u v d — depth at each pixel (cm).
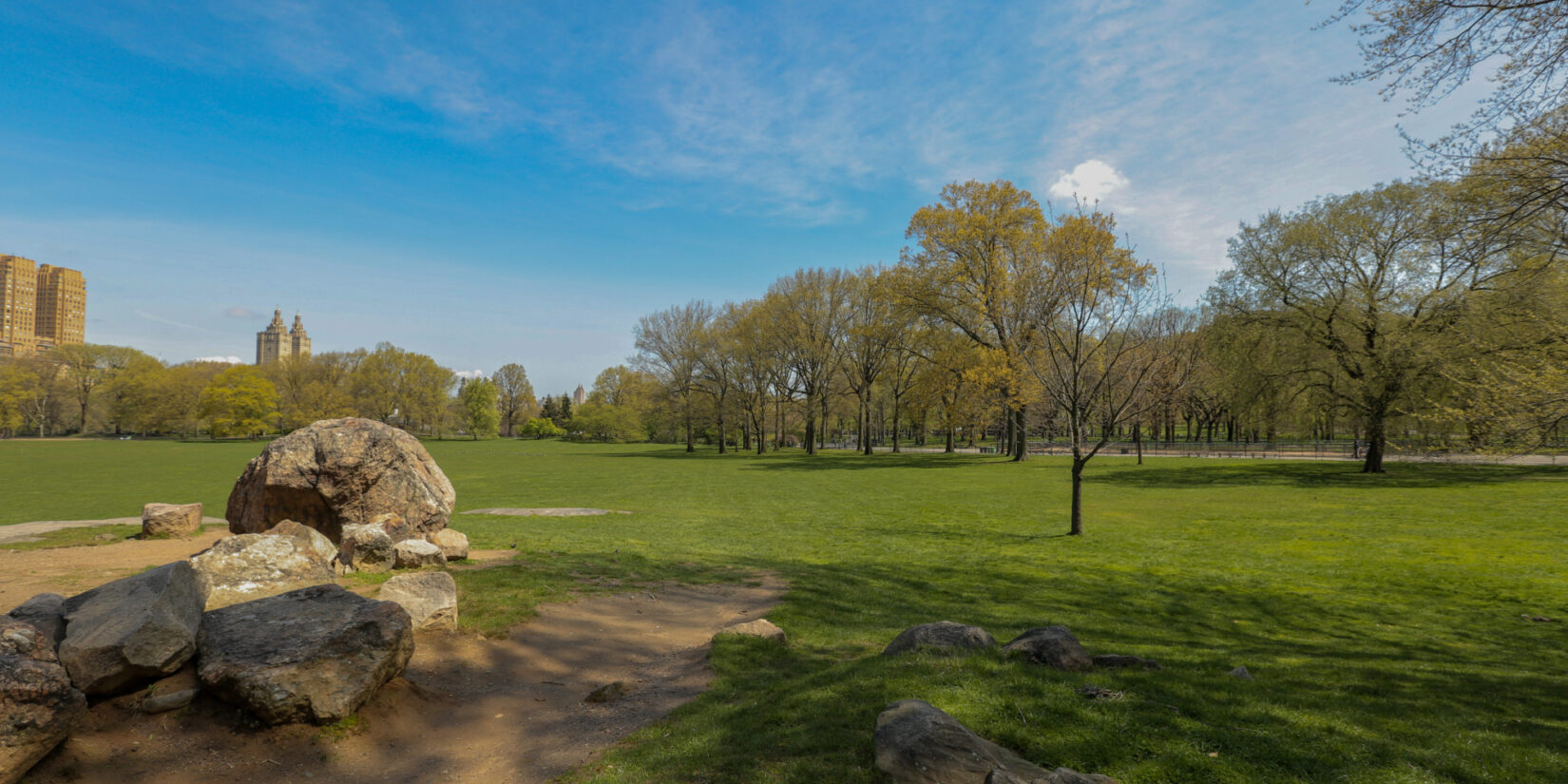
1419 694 634
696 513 2352
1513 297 2122
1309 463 3969
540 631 886
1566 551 1423
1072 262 1798
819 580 1262
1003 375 3969
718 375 6912
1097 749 466
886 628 954
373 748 563
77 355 11438
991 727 498
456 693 693
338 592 673
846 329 6081
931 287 4394
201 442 9919
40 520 2112
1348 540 1636
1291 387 3381
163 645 556
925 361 5091
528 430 14012
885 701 563
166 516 1407
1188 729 500
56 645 539
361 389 10544
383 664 609
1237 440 7088
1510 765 464
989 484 3288
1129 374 1870
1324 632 933
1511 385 1158
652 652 864
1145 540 1709
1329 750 478
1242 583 1245
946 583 1259
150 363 11100
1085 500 2558
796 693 622
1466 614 1022
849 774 455
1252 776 435
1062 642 690
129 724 524
